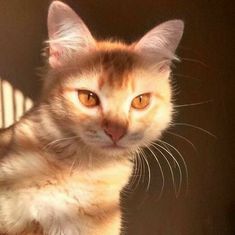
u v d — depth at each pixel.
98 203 0.30
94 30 0.43
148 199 0.44
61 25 0.30
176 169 0.43
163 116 0.31
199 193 0.44
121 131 0.29
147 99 0.30
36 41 0.42
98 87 0.29
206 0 0.43
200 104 0.43
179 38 0.31
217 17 0.43
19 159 0.30
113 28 0.43
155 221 0.44
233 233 0.44
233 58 0.43
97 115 0.29
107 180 0.30
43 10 0.42
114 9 0.43
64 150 0.30
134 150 0.31
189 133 0.43
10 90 0.43
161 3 0.44
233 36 0.43
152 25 0.44
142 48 0.31
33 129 0.31
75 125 0.29
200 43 0.43
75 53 0.31
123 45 0.32
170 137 0.42
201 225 0.44
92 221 0.30
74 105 0.29
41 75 0.33
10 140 0.31
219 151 0.43
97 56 0.30
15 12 0.42
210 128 0.43
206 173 0.43
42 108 0.31
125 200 0.43
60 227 0.30
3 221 0.30
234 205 0.44
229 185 0.44
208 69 0.43
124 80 0.29
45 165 0.29
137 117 0.30
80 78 0.29
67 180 0.29
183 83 0.43
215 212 0.44
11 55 0.42
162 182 0.43
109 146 0.29
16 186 0.29
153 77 0.31
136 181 0.42
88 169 0.30
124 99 0.29
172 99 0.37
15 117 0.43
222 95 0.43
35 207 0.29
